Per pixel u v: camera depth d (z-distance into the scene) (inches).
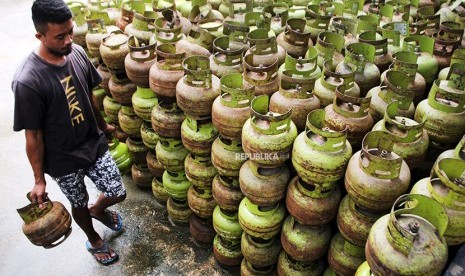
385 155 55.5
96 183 86.3
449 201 48.6
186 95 73.9
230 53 79.7
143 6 107.0
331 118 66.0
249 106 69.1
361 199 56.1
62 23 64.6
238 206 80.7
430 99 67.6
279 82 77.4
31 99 67.9
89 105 79.6
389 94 70.1
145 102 93.3
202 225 96.3
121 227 103.2
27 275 92.4
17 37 212.5
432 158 76.1
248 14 98.4
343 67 79.9
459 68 68.7
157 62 82.4
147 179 113.7
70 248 98.3
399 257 45.0
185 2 117.2
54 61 70.2
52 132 74.0
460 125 65.1
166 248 98.5
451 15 108.0
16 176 123.6
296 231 72.1
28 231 74.8
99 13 109.3
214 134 79.7
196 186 90.3
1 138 140.3
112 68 97.4
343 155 58.9
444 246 45.7
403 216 47.5
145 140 99.4
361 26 93.5
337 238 71.0
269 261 81.3
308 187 69.0
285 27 93.6
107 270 93.2
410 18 110.0
